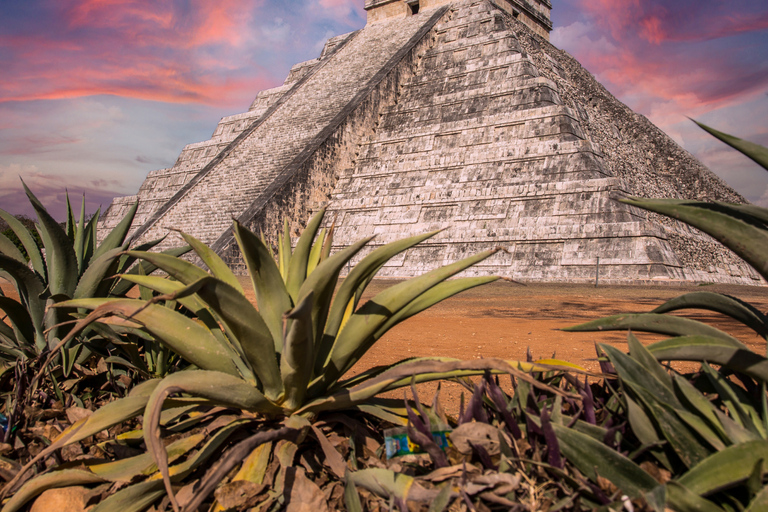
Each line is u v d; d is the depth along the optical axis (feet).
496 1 138.31
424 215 93.97
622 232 76.69
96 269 13.14
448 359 9.29
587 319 36.45
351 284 9.29
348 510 7.16
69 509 8.34
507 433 7.63
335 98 124.26
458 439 7.62
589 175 83.97
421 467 8.06
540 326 32.04
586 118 105.81
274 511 7.77
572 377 8.65
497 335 27.89
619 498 6.35
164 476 6.66
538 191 85.05
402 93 122.21
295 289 9.65
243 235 7.82
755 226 6.63
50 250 14.46
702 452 6.54
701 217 7.04
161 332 8.59
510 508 6.71
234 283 9.75
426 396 15.07
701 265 89.86
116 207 161.79
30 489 8.25
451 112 106.73
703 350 7.21
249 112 151.23
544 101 96.58
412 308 9.32
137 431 10.28
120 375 13.37
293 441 8.55
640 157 123.85
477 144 97.30
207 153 149.18
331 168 108.37
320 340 9.02
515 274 81.97
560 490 6.88
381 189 102.22
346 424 9.48
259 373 8.64
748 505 5.78
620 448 7.37
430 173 98.78
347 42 149.48
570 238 80.23
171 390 7.37
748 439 6.12
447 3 142.61
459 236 88.79
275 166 111.34
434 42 132.16
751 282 99.30
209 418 9.86
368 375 9.97
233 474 8.49
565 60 150.41
